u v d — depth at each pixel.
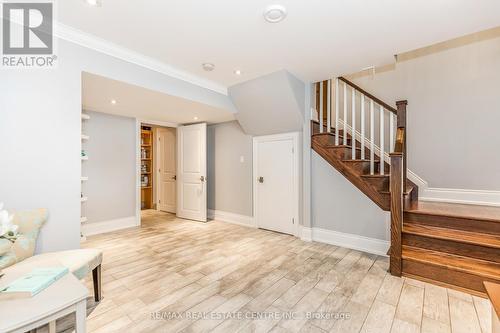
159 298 2.01
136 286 2.20
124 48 2.40
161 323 1.69
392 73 3.67
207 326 1.66
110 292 2.10
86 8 1.79
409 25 2.02
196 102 3.23
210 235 3.80
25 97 1.84
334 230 3.37
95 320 1.72
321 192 3.47
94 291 1.95
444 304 1.90
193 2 1.73
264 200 4.16
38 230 1.80
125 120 4.28
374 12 1.84
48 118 1.95
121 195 4.23
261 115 3.76
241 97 3.62
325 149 3.31
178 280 2.32
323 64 2.80
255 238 3.65
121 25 2.02
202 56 2.60
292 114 3.46
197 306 1.90
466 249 2.24
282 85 3.12
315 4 1.75
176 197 5.40
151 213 5.58
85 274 1.69
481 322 1.68
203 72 3.03
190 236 3.75
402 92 3.60
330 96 3.45
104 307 1.88
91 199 3.87
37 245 1.88
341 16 1.89
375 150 3.53
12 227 1.15
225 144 4.77
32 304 1.00
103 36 2.19
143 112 3.93
